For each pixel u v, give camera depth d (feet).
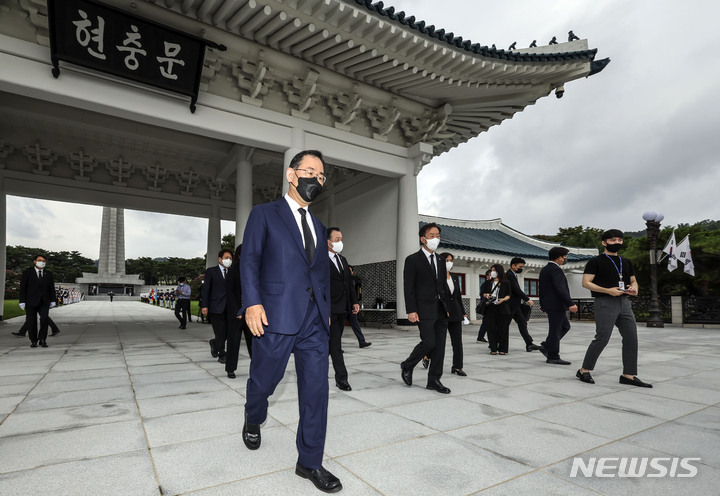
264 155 43.45
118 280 246.06
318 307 7.34
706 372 17.43
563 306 19.54
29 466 7.48
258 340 7.29
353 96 34.60
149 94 26.53
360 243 47.91
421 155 39.32
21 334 32.14
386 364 19.33
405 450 8.32
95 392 13.41
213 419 10.42
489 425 9.95
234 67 29.73
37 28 23.63
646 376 16.48
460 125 42.91
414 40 28.81
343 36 28.43
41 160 43.80
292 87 33.04
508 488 6.67
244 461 7.75
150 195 50.44
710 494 6.50
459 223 73.67
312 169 7.64
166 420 10.32
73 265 332.39
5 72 22.48
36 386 14.33
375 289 45.03
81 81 24.34
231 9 25.71
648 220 47.98
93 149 45.47
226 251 19.17
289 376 16.12
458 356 16.55
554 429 9.66
